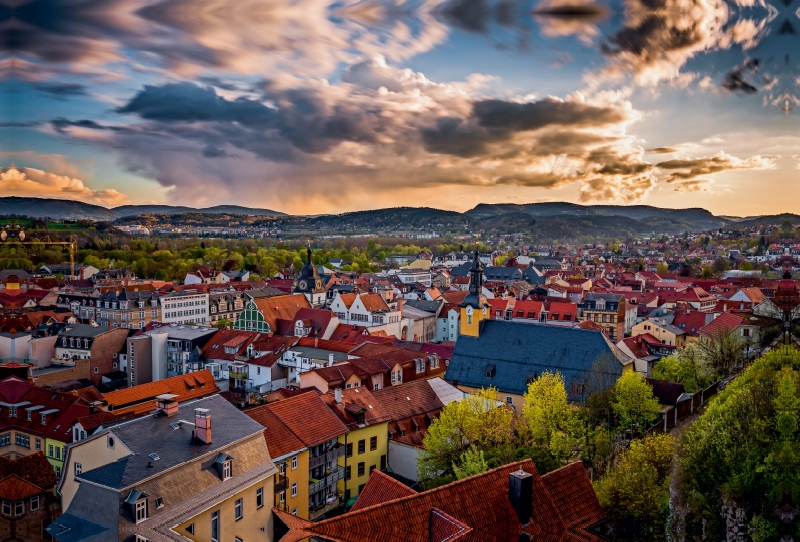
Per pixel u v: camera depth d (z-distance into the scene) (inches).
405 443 3459.6
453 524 1676.9
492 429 3038.9
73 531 1868.8
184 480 2047.2
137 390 4402.1
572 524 2075.5
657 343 6220.5
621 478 2448.3
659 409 3277.6
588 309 7834.6
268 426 2886.3
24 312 7475.4
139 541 1836.9
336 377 3922.2
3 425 3956.7
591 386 3700.8
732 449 2269.9
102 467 1982.0
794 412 2199.8
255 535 2321.6
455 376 4318.4
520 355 4207.7
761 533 2073.1
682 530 2255.2
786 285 7829.7
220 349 5851.4
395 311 7175.2
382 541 1644.9
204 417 2201.0
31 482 2962.6
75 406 3941.9
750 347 4549.7
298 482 2883.9
